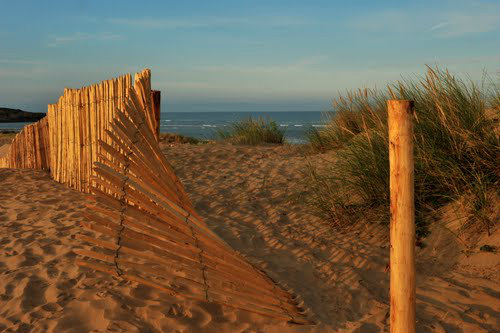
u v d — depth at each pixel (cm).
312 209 530
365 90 739
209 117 18362
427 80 485
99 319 304
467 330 287
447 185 438
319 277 382
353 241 441
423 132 463
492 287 331
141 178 316
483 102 479
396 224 217
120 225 293
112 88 591
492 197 409
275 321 308
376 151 493
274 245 451
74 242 442
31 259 404
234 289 322
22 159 896
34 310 316
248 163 796
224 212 550
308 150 867
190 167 781
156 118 554
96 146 633
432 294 333
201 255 308
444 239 400
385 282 369
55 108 771
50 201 616
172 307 321
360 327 296
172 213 307
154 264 391
